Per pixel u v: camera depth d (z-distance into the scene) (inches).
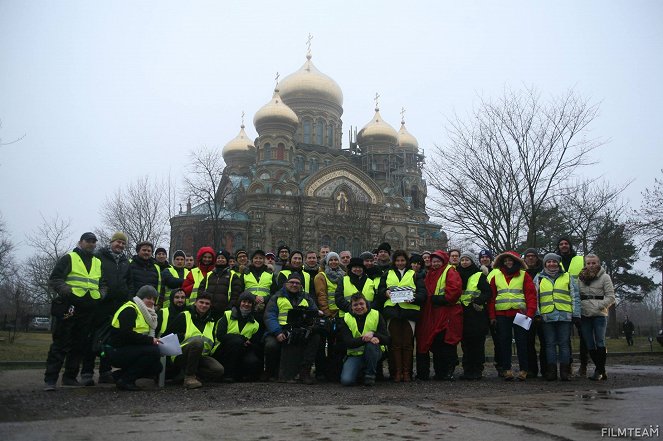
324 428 248.1
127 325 390.0
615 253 1683.1
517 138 995.9
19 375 495.2
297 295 465.7
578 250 1525.6
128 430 242.8
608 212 1540.4
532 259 533.3
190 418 274.2
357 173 2588.6
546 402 325.1
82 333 423.2
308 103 3011.8
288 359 460.1
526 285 494.3
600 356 484.4
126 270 459.2
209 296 435.5
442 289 488.1
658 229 1220.5
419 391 399.5
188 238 2304.4
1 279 2610.7
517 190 979.9
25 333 1552.7
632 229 1272.1
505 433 233.9
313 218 2460.6
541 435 229.6
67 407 310.8
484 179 1010.1
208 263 533.0
